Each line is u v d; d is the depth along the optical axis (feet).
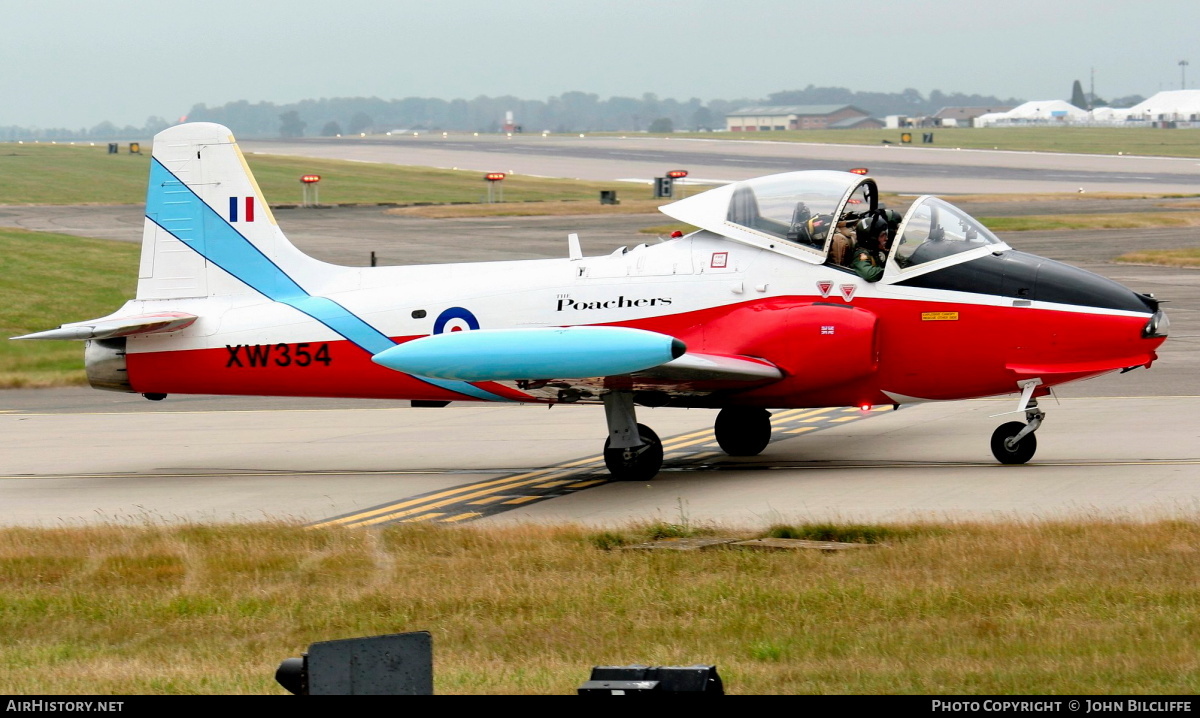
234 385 189.57
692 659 86.33
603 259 179.32
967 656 84.12
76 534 135.64
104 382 193.26
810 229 169.07
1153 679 77.66
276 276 189.88
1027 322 162.50
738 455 186.50
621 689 53.62
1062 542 114.32
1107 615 92.12
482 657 88.99
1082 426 200.34
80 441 223.71
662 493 159.12
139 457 206.08
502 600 102.94
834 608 97.09
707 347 171.01
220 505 163.53
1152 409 215.31
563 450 198.29
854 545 119.75
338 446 211.41
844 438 197.98
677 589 104.32
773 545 120.57
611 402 168.55
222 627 99.40
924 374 167.84
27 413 259.60
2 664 90.94
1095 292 162.71
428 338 156.97
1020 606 95.35
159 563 121.29
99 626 101.45
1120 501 140.87
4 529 142.10
